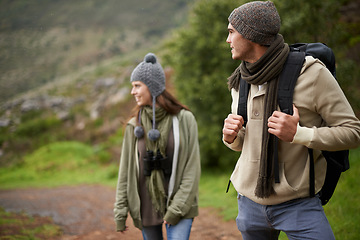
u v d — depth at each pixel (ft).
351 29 31.86
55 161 56.24
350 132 5.11
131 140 8.02
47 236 15.60
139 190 7.93
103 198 28.60
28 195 32.68
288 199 5.53
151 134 7.70
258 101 5.83
